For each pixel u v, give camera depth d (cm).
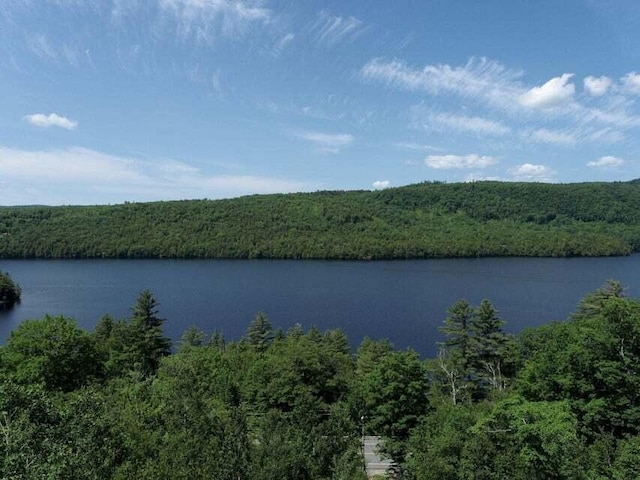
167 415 3077
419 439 2866
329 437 3247
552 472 2225
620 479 2330
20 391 1900
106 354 5950
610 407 3194
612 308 3419
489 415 2584
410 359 4319
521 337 6469
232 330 12588
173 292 18075
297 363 5212
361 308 14950
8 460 1461
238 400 4784
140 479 2034
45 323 4684
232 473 2500
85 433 1953
